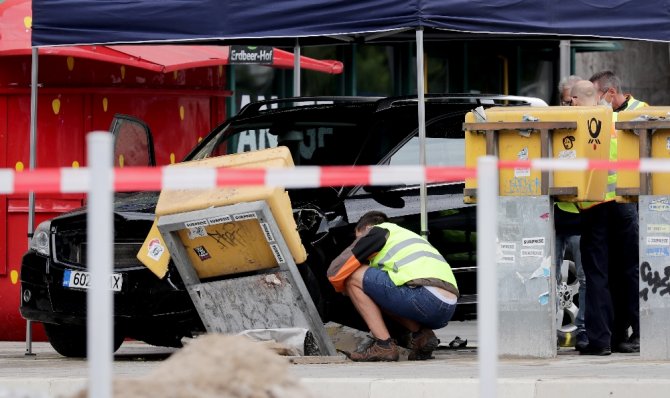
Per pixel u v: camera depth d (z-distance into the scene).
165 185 14.10
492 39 33.66
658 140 25.34
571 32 27.02
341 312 28.16
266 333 26.14
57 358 30.89
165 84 39.22
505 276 26.05
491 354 14.01
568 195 25.59
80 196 36.94
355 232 27.27
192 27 27.55
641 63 54.34
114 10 27.95
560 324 30.53
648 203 25.45
